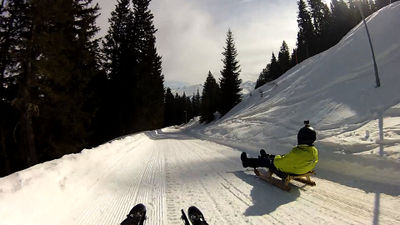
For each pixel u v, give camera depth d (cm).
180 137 2748
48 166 512
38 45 1349
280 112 1711
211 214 461
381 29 1652
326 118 1160
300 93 1853
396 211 431
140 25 3516
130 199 555
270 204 498
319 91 1625
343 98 1285
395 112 912
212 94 5538
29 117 1391
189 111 11531
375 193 516
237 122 2106
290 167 554
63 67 1520
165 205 513
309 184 595
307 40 5428
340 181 616
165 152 1338
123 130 2956
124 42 3102
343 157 687
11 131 1576
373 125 875
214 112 5197
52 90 1466
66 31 1738
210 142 1792
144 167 915
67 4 1566
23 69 1356
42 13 1358
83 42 1853
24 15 1397
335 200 498
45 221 385
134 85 3022
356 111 1083
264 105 2388
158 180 715
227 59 4566
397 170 543
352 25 4569
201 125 5472
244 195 557
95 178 652
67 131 1723
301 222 416
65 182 502
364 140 738
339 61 1775
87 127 2388
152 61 3769
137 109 3112
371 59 1491
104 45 3062
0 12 1389
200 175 755
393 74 1199
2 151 1554
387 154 598
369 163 611
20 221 340
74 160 613
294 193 552
